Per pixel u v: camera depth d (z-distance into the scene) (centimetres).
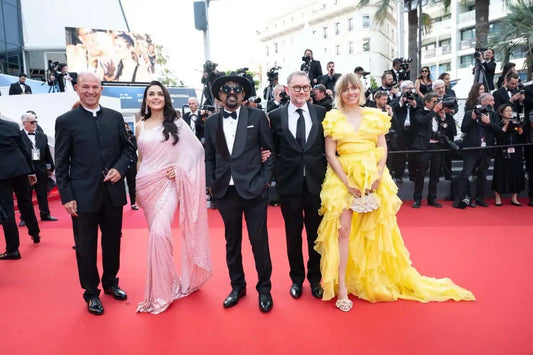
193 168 340
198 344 262
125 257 458
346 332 269
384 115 316
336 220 306
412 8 1416
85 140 311
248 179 308
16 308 328
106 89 1459
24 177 513
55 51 2256
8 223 456
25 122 642
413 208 656
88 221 310
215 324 288
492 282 344
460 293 312
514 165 642
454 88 1130
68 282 388
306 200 326
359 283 322
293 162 318
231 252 326
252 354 246
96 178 313
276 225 577
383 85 779
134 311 316
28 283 386
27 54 2247
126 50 2144
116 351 257
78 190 309
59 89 1322
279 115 326
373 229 313
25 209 520
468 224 545
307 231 341
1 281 392
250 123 316
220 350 253
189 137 341
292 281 343
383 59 4150
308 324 282
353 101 316
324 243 312
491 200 714
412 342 253
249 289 352
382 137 322
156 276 311
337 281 314
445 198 720
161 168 329
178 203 342
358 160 305
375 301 313
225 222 320
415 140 664
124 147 336
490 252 424
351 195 305
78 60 2008
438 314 290
